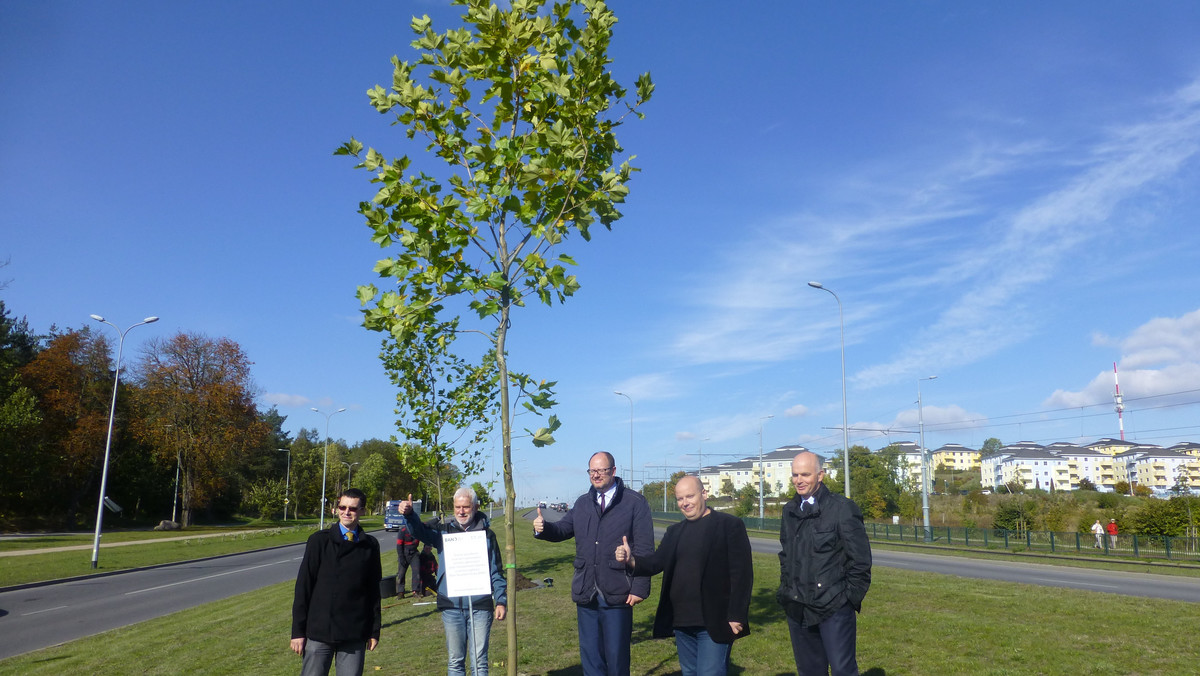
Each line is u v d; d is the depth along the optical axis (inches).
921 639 337.7
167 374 2404.0
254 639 435.8
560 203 203.5
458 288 199.3
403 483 4082.2
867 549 201.5
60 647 460.1
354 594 215.6
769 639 345.7
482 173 202.1
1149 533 1438.2
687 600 206.7
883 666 289.9
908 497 2591.0
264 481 3563.0
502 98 207.0
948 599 472.4
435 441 654.5
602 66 207.0
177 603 740.0
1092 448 6166.3
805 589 205.3
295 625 212.4
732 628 201.9
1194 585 732.7
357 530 220.7
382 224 198.1
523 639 370.6
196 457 2427.4
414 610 514.9
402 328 196.2
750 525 2320.4
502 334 200.7
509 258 203.3
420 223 197.3
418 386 652.1
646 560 220.5
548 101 203.6
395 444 675.4
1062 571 909.2
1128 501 2278.5
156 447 2465.6
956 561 1088.2
